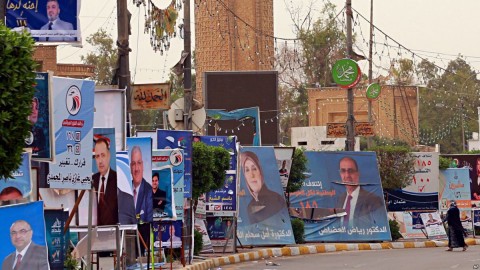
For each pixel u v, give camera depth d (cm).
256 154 3441
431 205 4078
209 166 2934
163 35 2597
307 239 3675
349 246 3616
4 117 1219
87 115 1711
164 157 2483
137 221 2102
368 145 5528
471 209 4269
